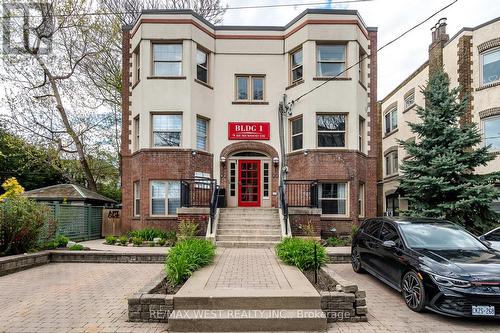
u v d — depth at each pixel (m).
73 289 6.95
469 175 11.88
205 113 15.02
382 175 22.84
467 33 15.52
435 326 4.97
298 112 14.88
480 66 15.25
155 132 14.52
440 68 13.66
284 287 5.65
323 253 7.38
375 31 15.82
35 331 4.72
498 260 5.59
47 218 10.50
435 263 5.46
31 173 24.09
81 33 18.34
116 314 5.43
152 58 14.66
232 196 15.17
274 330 4.83
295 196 14.43
